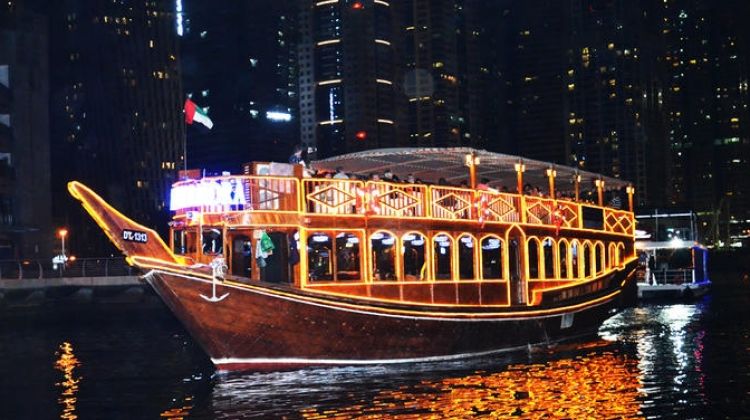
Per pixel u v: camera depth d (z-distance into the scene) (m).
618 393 20.39
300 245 21.44
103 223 19.23
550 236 27.23
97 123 163.00
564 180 30.22
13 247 80.00
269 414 18.22
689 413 18.42
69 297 60.34
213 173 22.83
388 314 22.38
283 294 20.91
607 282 30.30
